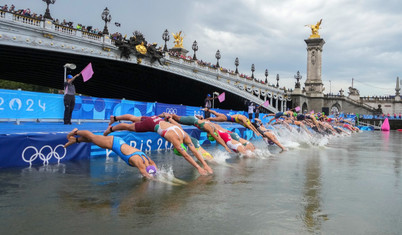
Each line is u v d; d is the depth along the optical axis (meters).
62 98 15.52
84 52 33.94
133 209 4.76
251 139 22.78
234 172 8.32
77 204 4.95
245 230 4.02
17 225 3.98
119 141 7.66
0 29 27.03
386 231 4.12
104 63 39.31
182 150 8.22
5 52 31.75
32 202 5.00
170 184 6.57
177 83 53.12
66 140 9.34
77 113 15.98
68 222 4.13
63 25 31.55
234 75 61.47
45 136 8.80
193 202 5.22
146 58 41.53
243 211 4.82
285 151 14.35
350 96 99.19
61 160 9.23
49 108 14.84
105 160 9.64
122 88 57.94
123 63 39.84
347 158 12.12
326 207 5.18
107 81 51.28
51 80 51.41
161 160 10.17
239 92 58.78
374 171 9.08
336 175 8.27
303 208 5.09
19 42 28.30
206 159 10.54
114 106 17.89
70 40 32.44
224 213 4.69
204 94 61.38
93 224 4.07
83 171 7.77
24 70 43.38
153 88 57.50
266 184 6.87
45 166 8.36
